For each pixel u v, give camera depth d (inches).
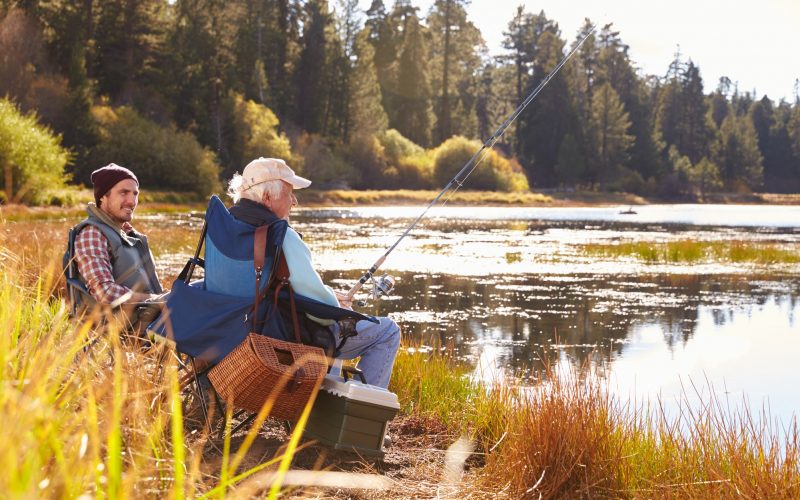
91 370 97.0
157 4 2524.6
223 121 2497.5
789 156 4965.6
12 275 118.8
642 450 165.8
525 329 399.5
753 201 4013.3
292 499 110.3
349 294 155.6
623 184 3742.6
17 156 1085.8
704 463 154.2
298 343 128.8
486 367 304.3
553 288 557.6
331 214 1802.4
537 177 3683.6
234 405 126.6
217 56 2655.0
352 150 3031.5
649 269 686.5
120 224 151.9
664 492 143.6
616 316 442.9
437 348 343.0
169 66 2455.7
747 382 287.0
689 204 3735.2
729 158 4446.4
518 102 3821.4
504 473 143.3
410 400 205.2
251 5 3122.5
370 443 136.4
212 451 129.0
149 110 2315.5
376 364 148.8
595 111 3710.6
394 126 3735.2
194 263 138.9
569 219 1750.7
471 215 1945.1
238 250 131.1
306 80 3068.4
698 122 4500.5
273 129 2696.9
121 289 139.6
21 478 55.1
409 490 130.8
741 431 161.8
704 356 334.6
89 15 2367.1
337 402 134.8
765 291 554.3
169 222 1106.7
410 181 3075.8
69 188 1304.1
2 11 1989.4
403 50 3791.8
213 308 130.2
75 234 146.4
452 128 3784.5
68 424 77.2
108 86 2349.9
